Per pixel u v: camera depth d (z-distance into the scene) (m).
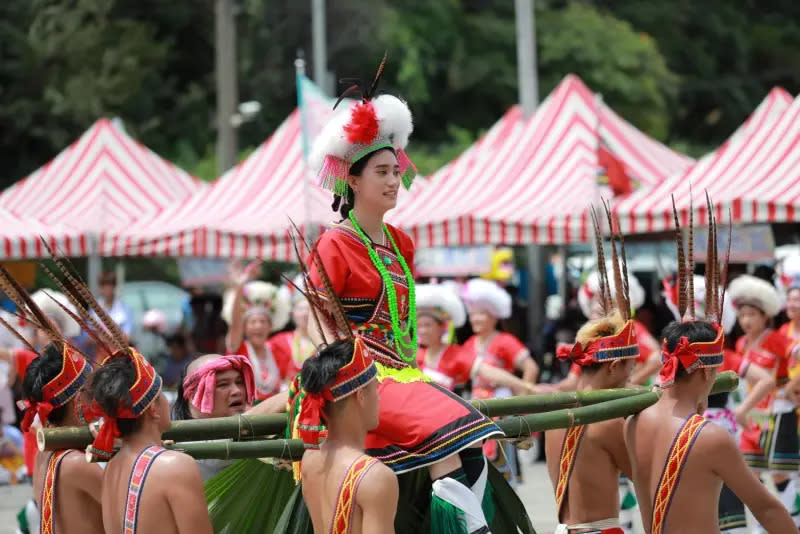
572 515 12.67
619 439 12.45
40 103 70.19
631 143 33.34
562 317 35.75
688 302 12.66
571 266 44.81
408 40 70.94
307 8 75.06
